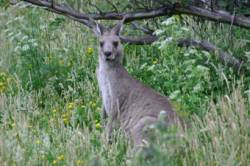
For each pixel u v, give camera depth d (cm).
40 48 1590
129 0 1481
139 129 1216
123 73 1329
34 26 1714
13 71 1551
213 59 1433
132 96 1302
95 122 1329
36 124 1343
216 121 1185
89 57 1546
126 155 1141
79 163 1123
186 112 1277
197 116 1222
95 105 1396
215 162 1082
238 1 1427
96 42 1611
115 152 1162
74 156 1147
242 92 1348
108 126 1304
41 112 1402
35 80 1497
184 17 1619
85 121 1352
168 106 1262
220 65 1395
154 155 894
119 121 1302
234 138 1138
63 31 1703
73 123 1288
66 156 1152
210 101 1315
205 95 1360
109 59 1317
